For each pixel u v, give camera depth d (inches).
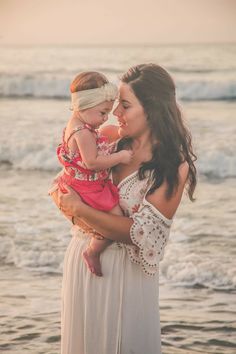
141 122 146.0
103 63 1727.4
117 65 1683.1
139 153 148.3
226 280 273.7
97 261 147.0
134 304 147.7
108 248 147.9
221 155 557.3
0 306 252.7
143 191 145.6
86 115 146.6
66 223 363.9
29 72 1475.1
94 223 143.6
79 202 145.0
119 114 148.3
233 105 974.4
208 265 284.7
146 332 149.0
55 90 1189.7
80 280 150.9
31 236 338.6
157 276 151.3
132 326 147.9
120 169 151.3
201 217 376.5
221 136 641.6
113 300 147.8
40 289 271.4
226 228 350.9
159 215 143.1
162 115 144.7
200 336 224.1
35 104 1021.2
